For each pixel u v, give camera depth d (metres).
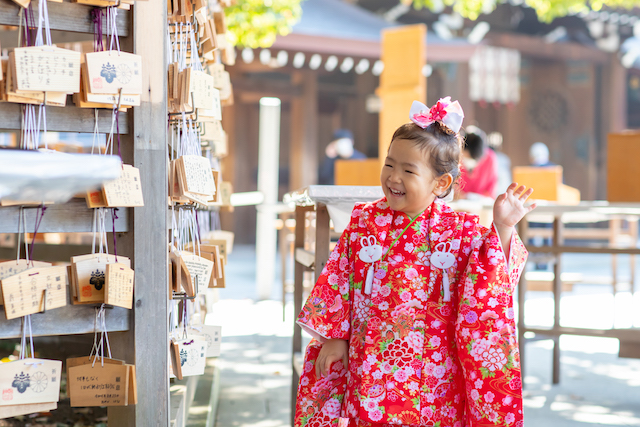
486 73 13.82
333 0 9.89
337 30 9.33
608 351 4.45
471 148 5.53
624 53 15.20
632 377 3.74
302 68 12.41
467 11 9.77
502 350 1.50
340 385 1.66
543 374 3.79
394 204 1.58
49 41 1.48
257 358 4.01
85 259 1.52
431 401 1.53
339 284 1.66
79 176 0.77
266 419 2.82
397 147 1.57
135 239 1.60
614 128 15.57
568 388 3.49
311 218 2.67
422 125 1.56
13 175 0.72
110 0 1.53
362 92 14.50
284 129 14.27
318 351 1.71
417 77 5.49
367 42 9.20
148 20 1.62
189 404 2.43
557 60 15.55
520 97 15.56
